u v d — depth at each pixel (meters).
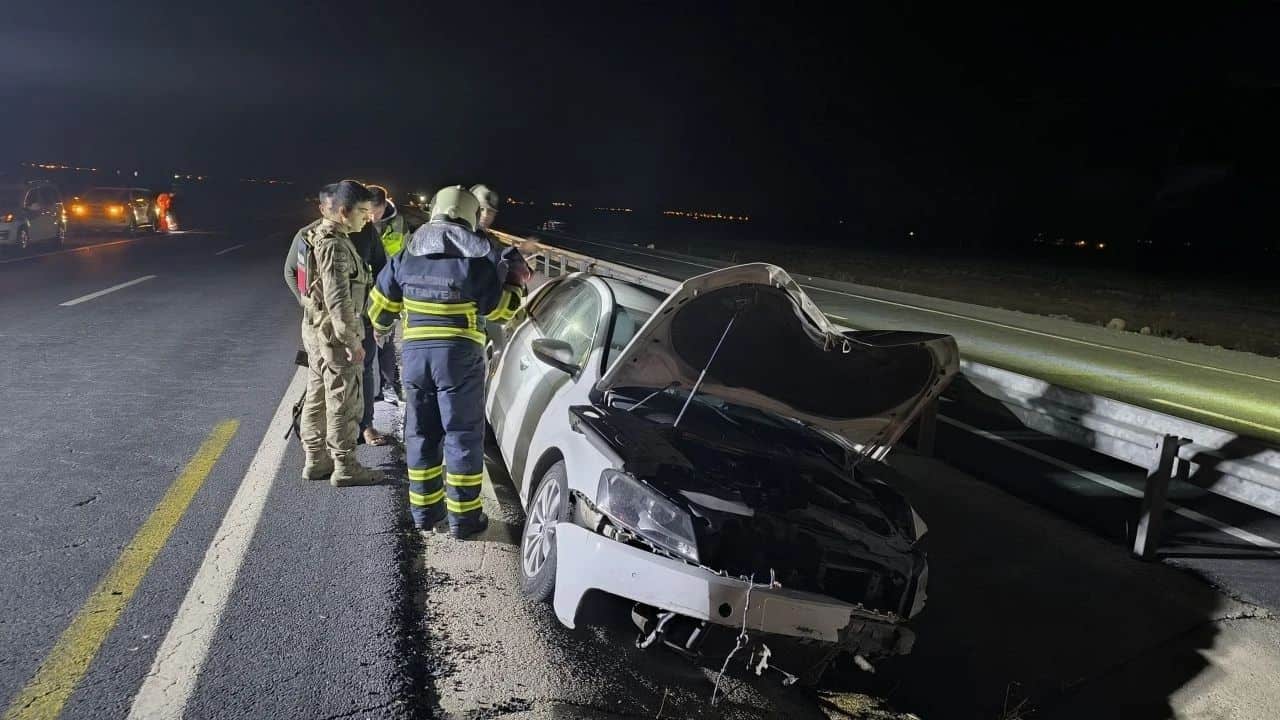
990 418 8.85
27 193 22.42
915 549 3.79
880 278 31.30
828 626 3.26
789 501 3.80
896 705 3.67
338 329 4.98
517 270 4.59
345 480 5.28
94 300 12.80
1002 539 5.30
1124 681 3.89
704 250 40.91
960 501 5.95
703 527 3.48
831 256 43.53
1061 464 7.24
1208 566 5.06
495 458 6.09
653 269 25.80
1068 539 5.36
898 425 4.33
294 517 4.77
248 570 4.06
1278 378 13.11
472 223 4.60
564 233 49.91
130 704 2.96
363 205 4.98
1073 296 28.45
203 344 9.76
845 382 4.14
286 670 3.23
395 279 4.62
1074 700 3.77
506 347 5.85
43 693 2.99
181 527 4.54
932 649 4.07
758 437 4.45
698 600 3.15
